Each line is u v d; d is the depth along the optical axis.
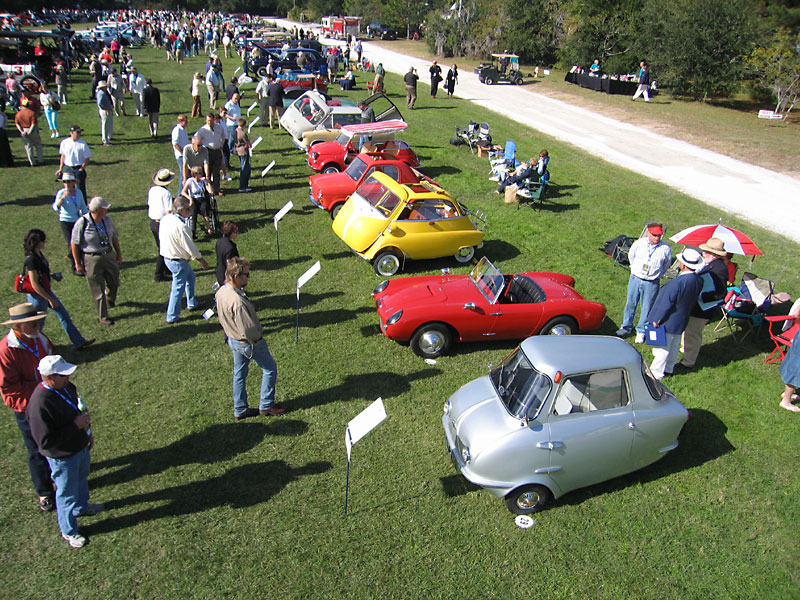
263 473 6.23
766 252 12.38
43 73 29.08
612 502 6.05
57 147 19.17
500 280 8.34
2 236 12.17
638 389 5.97
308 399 7.48
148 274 10.85
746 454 6.76
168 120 23.62
